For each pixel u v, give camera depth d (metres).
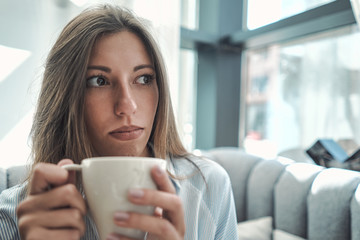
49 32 1.29
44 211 0.33
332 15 1.07
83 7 1.34
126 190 0.31
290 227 1.01
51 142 0.62
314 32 1.29
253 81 1.73
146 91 0.55
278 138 1.61
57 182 0.34
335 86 1.36
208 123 1.69
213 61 1.65
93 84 0.53
